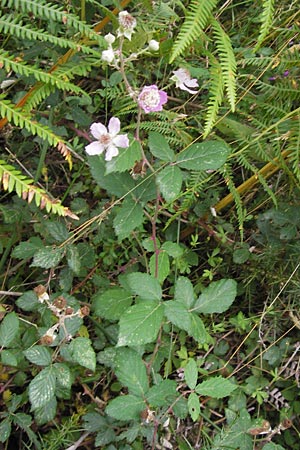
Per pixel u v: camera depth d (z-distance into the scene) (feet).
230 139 1.24
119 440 1.04
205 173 1.18
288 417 1.17
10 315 0.95
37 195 0.85
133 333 0.84
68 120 1.28
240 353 1.24
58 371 0.93
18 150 1.30
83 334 1.18
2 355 0.93
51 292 1.22
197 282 1.30
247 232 1.33
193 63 1.30
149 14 1.13
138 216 0.93
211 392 0.91
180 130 1.17
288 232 1.20
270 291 1.26
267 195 1.30
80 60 1.11
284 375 1.19
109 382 1.17
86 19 1.25
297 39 1.29
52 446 1.03
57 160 1.34
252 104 1.24
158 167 1.00
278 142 1.12
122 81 1.29
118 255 1.27
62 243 1.11
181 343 1.20
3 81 1.20
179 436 1.13
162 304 0.87
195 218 1.29
